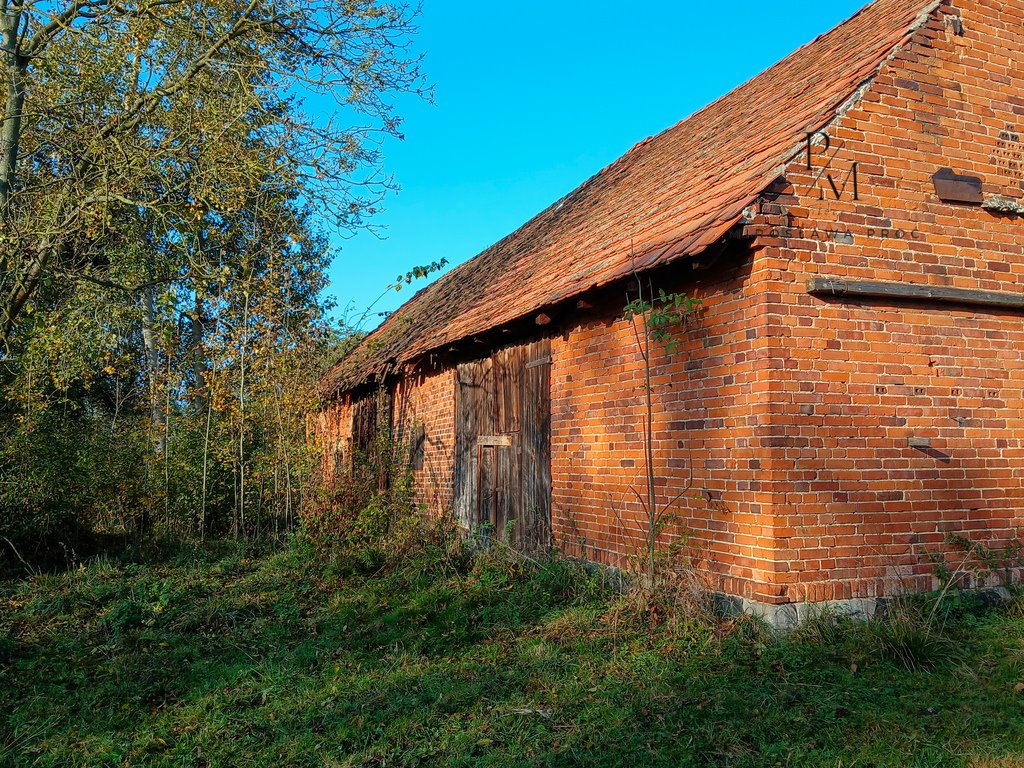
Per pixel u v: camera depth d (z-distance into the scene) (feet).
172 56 33.71
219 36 32.50
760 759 12.60
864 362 19.81
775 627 17.97
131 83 32.81
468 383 36.88
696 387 21.22
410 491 39.32
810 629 17.93
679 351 21.97
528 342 31.04
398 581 28.04
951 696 14.80
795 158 19.60
